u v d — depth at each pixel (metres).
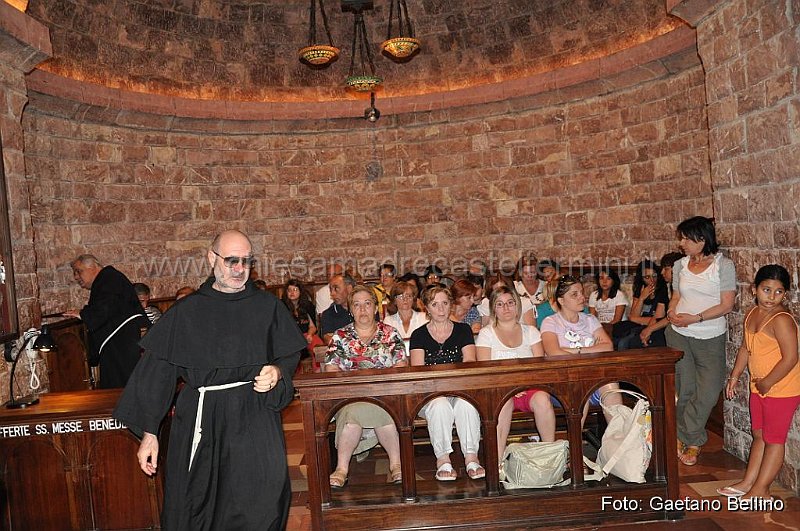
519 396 4.57
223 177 9.88
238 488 3.06
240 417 3.09
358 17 8.84
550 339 4.67
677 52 7.47
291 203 10.29
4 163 4.89
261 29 9.77
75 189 8.17
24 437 3.78
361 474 4.97
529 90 9.16
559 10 8.98
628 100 8.50
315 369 6.23
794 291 4.07
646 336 5.90
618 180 8.70
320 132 10.28
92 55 8.28
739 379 4.83
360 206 10.38
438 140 10.16
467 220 10.08
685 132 7.79
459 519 3.85
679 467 4.79
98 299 5.43
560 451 3.93
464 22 9.68
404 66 10.09
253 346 3.09
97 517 3.86
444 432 4.23
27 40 4.90
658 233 8.23
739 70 4.56
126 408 3.04
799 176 3.98
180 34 9.17
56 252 7.83
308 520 4.23
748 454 4.74
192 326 3.09
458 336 4.71
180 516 3.04
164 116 9.05
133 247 8.90
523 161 9.65
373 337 4.67
